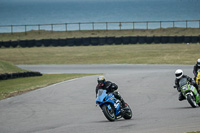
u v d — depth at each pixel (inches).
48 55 6343.5
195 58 5226.4
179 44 7135.8
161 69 4195.4
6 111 1800.0
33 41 7608.3
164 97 2094.0
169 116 1374.3
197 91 1641.2
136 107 1758.1
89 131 1130.0
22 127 1325.0
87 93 2349.9
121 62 5167.3
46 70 4623.5
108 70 4343.0
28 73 3774.6
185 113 1425.9
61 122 1406.3
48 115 1625.2
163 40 7386.8
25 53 6663.4
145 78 3080.7
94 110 1718.8
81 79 3211.1
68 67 4869.6
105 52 6456.7
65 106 1883.6
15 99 2219.5
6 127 1348.4
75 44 7657.5
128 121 1323.8
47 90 2576.3
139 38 7534.5
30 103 2042.3
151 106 1769.2
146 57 5595.5
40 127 1300.4
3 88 2785.4
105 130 1129.4
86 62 5369.1
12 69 3895.2
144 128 1119.0
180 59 5191.9
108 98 1302.9
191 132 962.1
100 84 1312.7
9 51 6983.3
